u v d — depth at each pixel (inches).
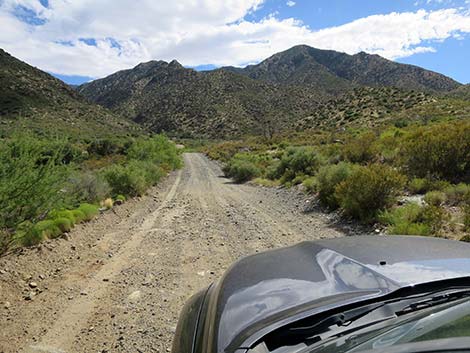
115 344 147.3
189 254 271.9
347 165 482.3
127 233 344.8
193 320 87.5
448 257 88.2
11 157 202.7
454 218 301.6
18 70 5959.6
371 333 59.6
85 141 1829.5
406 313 65.9
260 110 7372.1
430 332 53.7
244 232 340.8
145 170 775.1
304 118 4825.3
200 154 2768.2
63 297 194.2
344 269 83.0
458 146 441.7
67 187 355.9
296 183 674.8
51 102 5413.4
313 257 93.2
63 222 308.0
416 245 98.6
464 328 52.4
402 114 2950.3
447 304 66.5
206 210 481.4
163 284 211.2
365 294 70.6
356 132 1884.8
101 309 179.6
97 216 395.2
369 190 342.0
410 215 301.4
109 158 1262.3
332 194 417.4
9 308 179.5
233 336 66.0
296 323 65.2
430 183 410.9
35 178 202.8
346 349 55.5
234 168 1024.2
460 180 429.4
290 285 79.1
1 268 214.7
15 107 4382.4
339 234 314.2
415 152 485.4
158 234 340.2
